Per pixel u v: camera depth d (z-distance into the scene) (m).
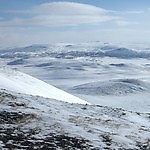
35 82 81.06
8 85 59.50
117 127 28.80
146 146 23.94
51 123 23.98
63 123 24.59
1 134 20.25
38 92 68.19
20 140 19.95
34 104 30.88
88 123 27.27
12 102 28.69
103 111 38.12
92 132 24.06
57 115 27.98
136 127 32.00
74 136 22.08
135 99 189.88
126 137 25.34
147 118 41.84
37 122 23.59
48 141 20.50
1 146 18.64
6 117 23.53
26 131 21.45
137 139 25.45
